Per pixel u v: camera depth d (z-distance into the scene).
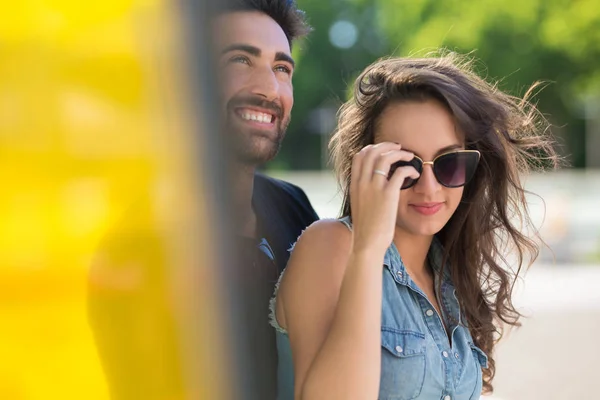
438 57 1.82
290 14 1.77
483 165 1.75
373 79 1.62
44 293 0.83
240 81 1.65
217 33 0.90
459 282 1.80
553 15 17.44
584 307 7.38
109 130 0.84
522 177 1.95
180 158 0.87
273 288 1.61
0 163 0.81
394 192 1.39
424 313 1.60
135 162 0.85
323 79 25.70
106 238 0.85
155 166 0.86
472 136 1.61
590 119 24.97
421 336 1.55
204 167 0.89
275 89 1.67
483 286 1.89
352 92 1.68
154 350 0.87
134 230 0.86
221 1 0.91
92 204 0.85
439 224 1.59
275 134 1.72
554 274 9.12
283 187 2.00
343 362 1.31
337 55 26.00
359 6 25.64
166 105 0.86
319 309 1.42
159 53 0.86
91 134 0.84
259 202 1.82
